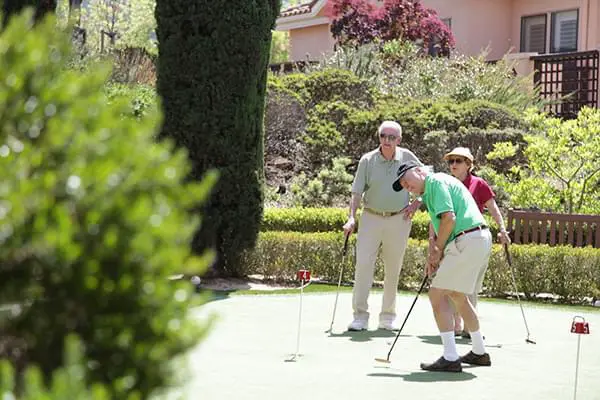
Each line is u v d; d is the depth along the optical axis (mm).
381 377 8492
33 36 3150
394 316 11391
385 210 11125
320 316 12141
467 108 21734
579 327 7570
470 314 9156
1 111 3037
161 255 3037
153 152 3178
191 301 3166
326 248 15875
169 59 14711
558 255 14812
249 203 15242
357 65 26219
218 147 14828
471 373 8812
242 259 15500
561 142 16906
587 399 7848
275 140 22484
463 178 11383
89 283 2943
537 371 8984
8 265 2922
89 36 35469
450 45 30141
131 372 2998
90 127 3162
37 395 2553
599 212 16812
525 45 32031
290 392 7785
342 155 22094
